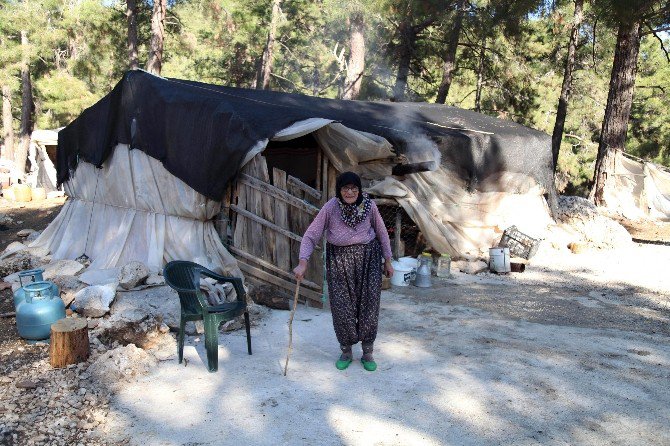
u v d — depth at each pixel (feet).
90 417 11.61
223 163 19.76
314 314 18.95
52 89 70.85
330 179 23.85
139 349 14.48
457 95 88.94
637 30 42.04
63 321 14.71
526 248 29.55
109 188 23.81
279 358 14.94
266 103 24.61
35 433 10.94
